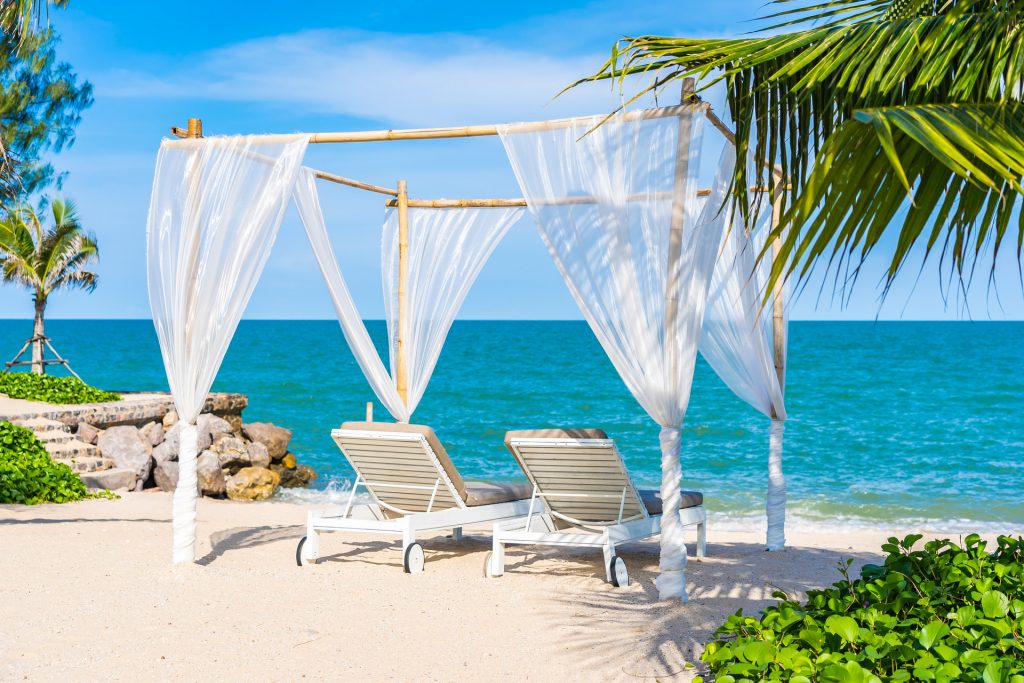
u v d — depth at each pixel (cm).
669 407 490
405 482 636
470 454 1672
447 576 574
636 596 519
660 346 486
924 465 1451
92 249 2064
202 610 473
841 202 249
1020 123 258
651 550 688
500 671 385
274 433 1405
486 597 515
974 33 272
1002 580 354
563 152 497
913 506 1091
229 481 1180
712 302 650
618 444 1797
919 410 2281
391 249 761
